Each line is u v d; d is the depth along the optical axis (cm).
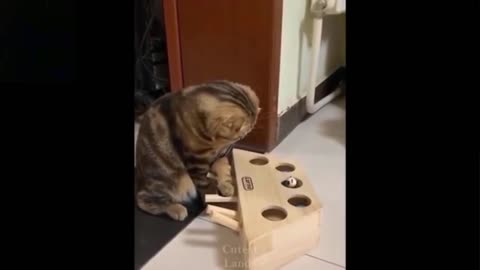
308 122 110
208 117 69
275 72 92
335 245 67
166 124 72
